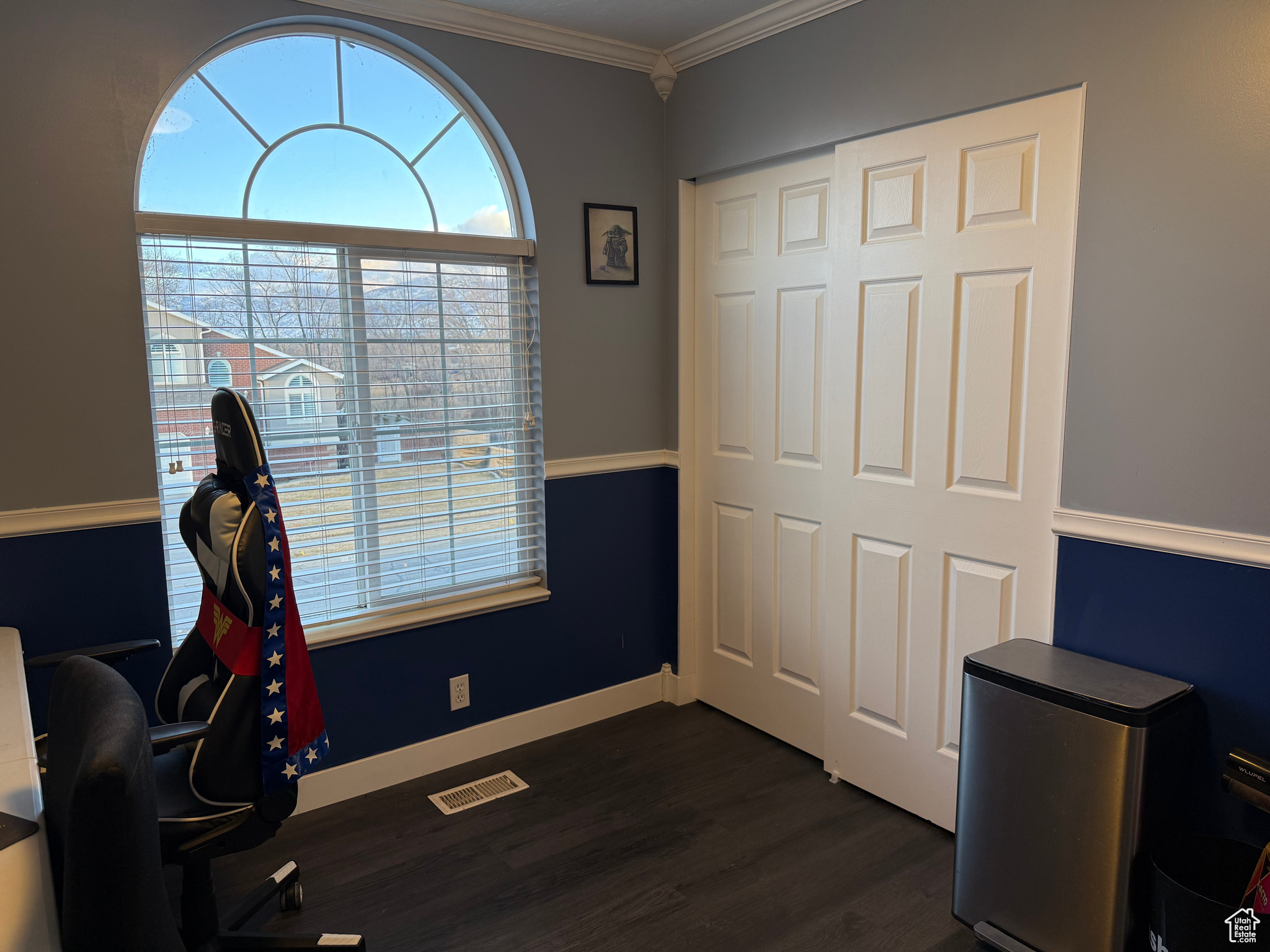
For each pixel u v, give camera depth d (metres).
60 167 1.97
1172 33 1.67
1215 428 1.67
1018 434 2.05
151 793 1.04
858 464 2.47
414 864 2.23
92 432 2.07
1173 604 1.77
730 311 2.94
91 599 2.10
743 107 2.72
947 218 2.16
